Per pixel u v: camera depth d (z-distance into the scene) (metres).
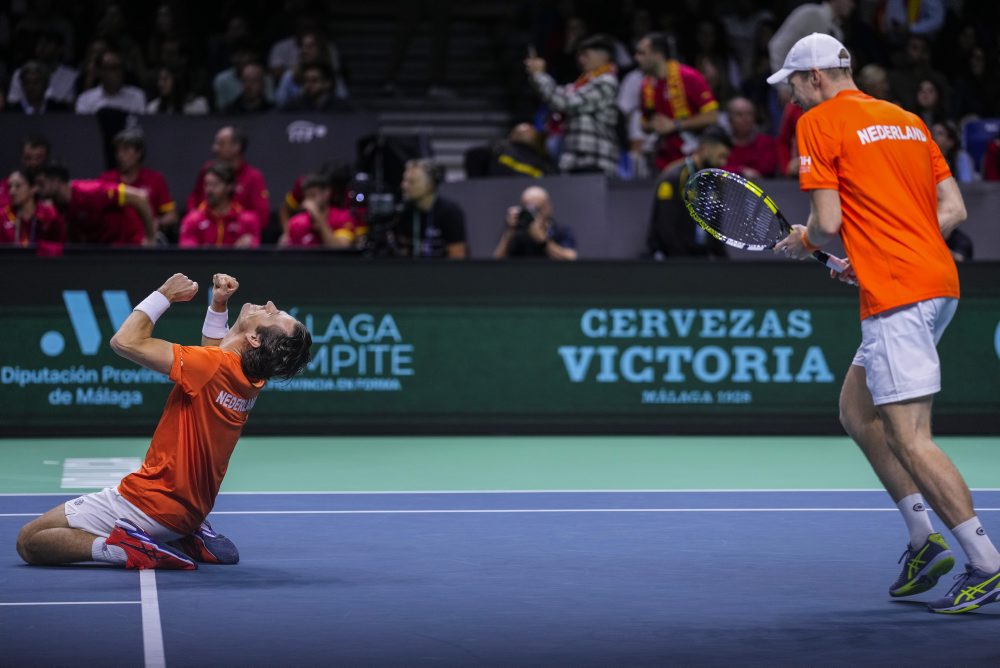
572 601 11.33
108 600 11.26
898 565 12.84
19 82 29.75
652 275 22.34
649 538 14.16
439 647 9.85
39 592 11.55
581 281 22.28
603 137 26.86
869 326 11.36
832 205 11.27
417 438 22.11
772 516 15.53
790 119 26.91
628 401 22.38
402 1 37.19
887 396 11.22
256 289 21.77
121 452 20.48
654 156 28.09
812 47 11.70
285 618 10.70
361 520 15.24
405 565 12.76
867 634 10.34
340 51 38.31
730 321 22.42
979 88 33.19
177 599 11.32
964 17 34.69
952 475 11.05
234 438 12.62
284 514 15.62
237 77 30.84
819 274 22.47
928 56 30.44
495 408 22.27
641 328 22.33
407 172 23.72
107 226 23.75
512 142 27.62
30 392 21.67
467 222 26.42
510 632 10.29
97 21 33.53
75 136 27.39
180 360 12.34
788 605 11.25
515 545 13.77
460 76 38.31
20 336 21.61
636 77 30.22
